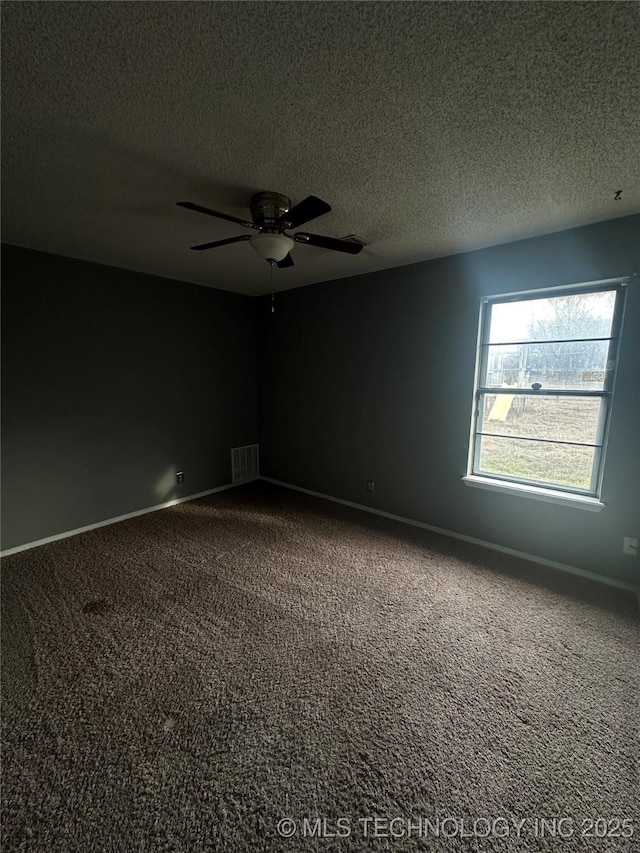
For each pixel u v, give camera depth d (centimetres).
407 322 321
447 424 309
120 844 113
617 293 229
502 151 152
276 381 439
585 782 128
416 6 91
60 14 92
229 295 421
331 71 110
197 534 320
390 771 133
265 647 190
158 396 368
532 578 250
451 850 112
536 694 163
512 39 100
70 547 294
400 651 188
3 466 277
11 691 164
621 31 96
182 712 155
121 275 330
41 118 130
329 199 194
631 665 177
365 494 374
